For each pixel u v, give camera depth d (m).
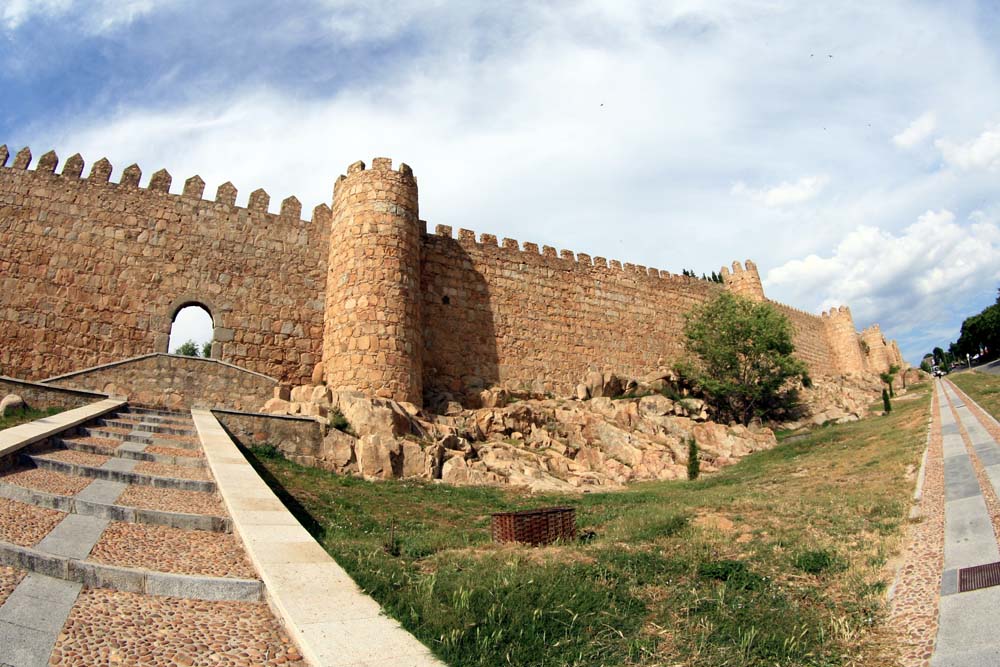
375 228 23.53
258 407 20.27
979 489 10.20
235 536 7.50
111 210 23.09
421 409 22.75
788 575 7.67
